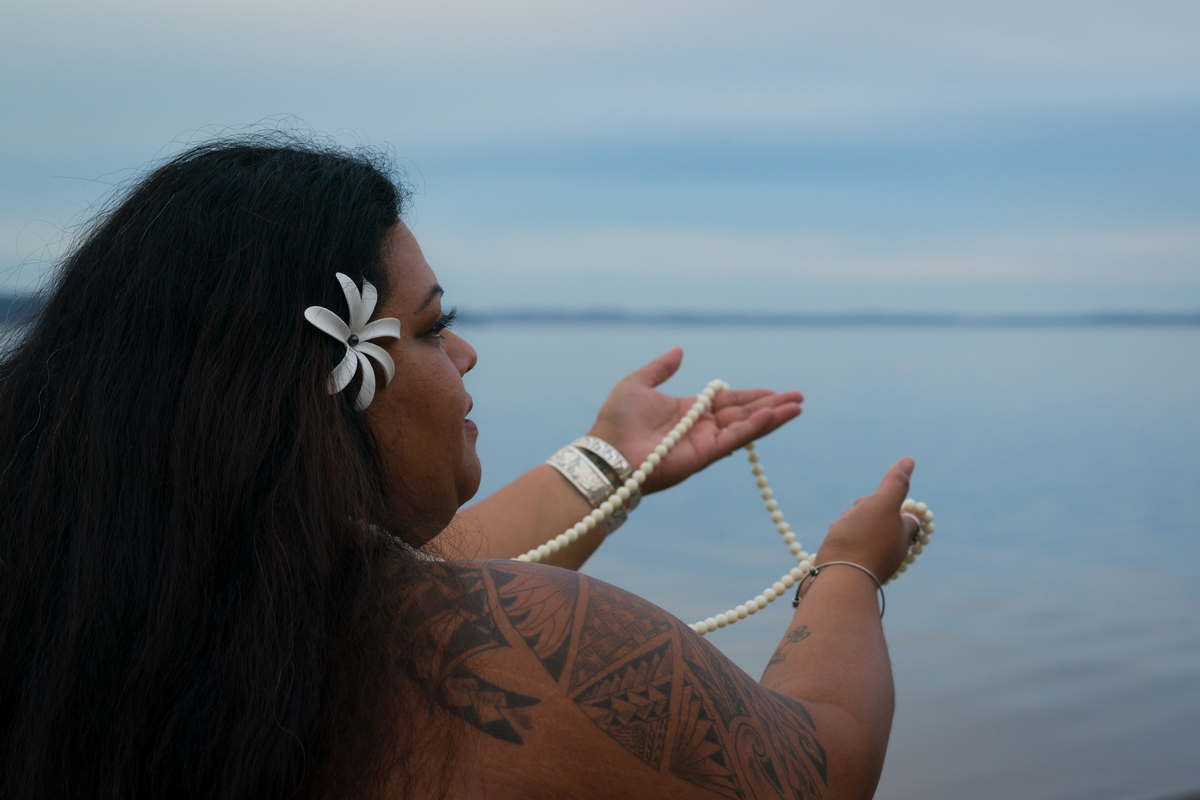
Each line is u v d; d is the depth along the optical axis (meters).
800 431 15.22
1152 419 16.80
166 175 1.12
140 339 1.04
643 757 0.99
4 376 1.12
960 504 10.02
